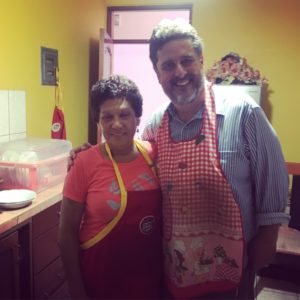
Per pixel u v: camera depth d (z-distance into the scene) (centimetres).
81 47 326
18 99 231
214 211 113
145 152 122
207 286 118
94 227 113
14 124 229
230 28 356
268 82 354
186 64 109
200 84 113
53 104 279
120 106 111
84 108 341
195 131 116
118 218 111
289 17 341
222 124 113
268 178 112
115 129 111
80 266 118
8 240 152
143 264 118
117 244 113
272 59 350
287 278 250
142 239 116
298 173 248
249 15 350
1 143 213
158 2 371
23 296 169
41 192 186
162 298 129
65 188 116
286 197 116
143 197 114
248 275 122
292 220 253
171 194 115
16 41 226
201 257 116
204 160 111
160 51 111
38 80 255
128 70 433
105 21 386
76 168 115
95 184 112
